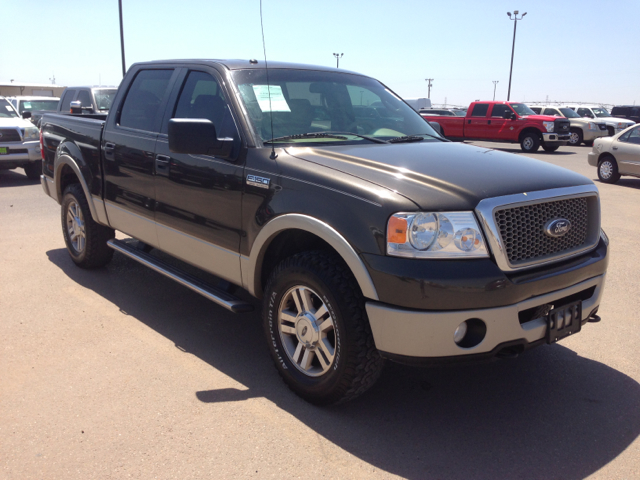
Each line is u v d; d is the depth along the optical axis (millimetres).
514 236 2730
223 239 3510
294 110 3727
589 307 3084
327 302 2855
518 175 2961
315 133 3584
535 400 3217
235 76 3719
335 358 2889
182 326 4184
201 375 3439
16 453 2652
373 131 3908
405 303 2588
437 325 2574
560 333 2908
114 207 4629
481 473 2561
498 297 2607
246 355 3736
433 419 3010
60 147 5324
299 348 3133
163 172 3943
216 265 3635
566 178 3070
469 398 3236
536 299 2748
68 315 4344
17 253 6027
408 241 2592
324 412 3057
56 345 3814
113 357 3652
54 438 2771
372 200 2697
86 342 3871
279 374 3297
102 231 5168
